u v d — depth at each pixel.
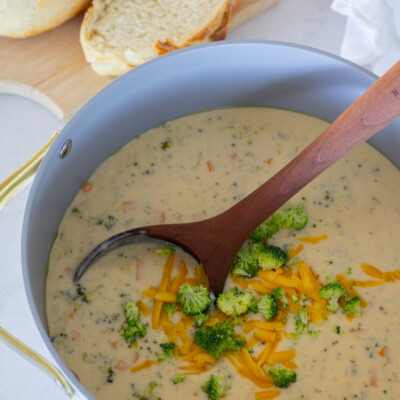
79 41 0.83
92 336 0.67
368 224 0.70
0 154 0.81
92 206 0.71
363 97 0.63
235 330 0.67
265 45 0.70
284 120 0.74
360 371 0.66
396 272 0.69
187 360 0.66
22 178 0.67
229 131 0.74
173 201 0.71
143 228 0.68
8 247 0.78
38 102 0.83
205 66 0.71
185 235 0.68
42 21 0.82
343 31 0.85
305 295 0.68
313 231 0.70
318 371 0.66
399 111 0.63
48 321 0.67
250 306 0.67
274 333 0.66
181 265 0.69
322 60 0.70
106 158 0.73
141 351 0.66
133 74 0.69
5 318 0.76
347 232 0.70
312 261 0.69
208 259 0.68
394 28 0.81
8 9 0.81
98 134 0.70
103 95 0.68
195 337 0.66
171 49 0.80
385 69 0.81
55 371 0.64
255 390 0.65
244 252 0.68
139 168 0.72
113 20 0.82
